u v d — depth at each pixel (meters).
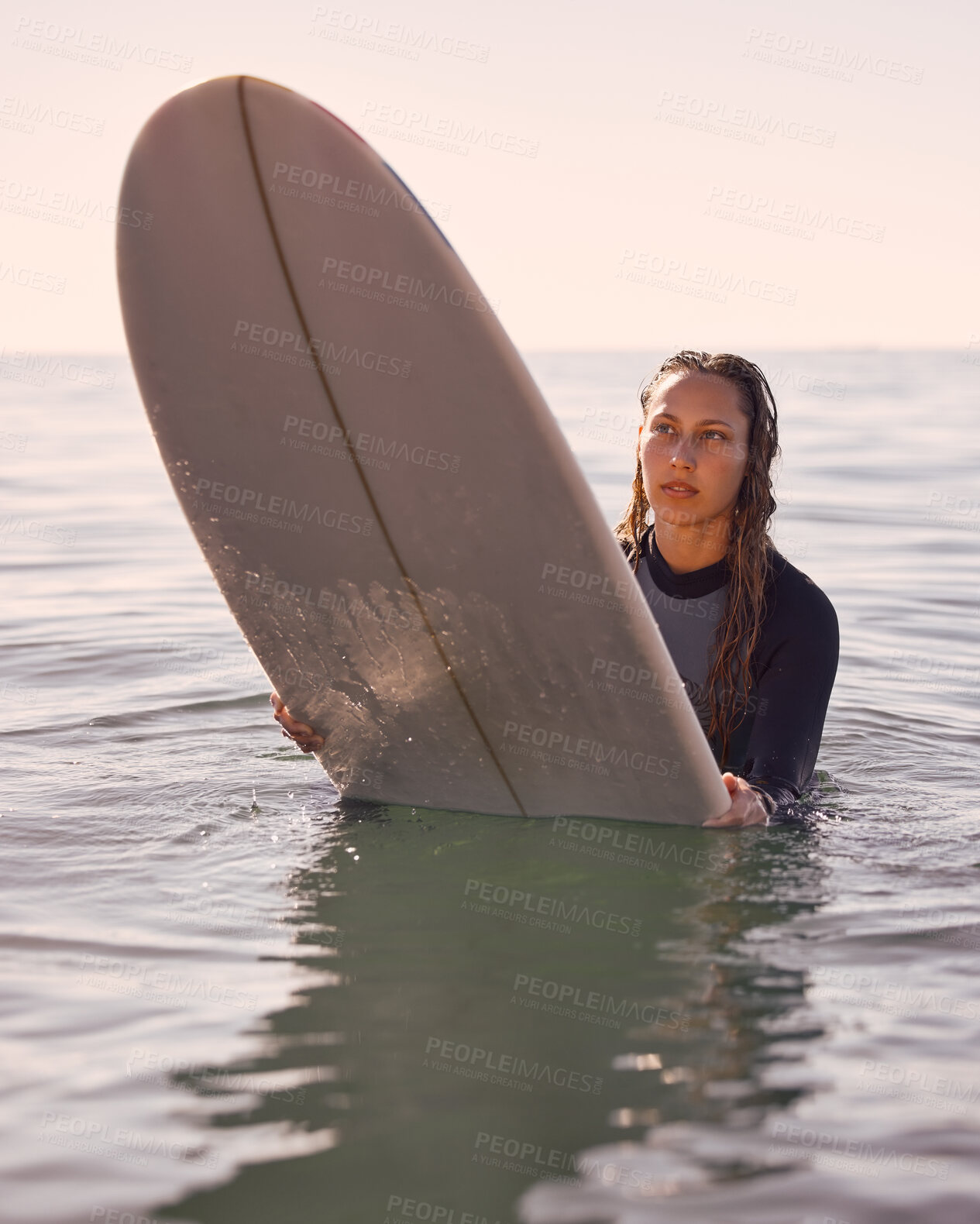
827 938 1.52
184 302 1.65
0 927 1.55
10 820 1.99
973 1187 1.01
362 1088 1.17
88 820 1.99
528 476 1.59
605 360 68.75
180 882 1.72
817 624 2.01
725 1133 1.09
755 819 1.90
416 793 2.10
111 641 3.54
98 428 14.91
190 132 1.52
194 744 2.49
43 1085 1.18
